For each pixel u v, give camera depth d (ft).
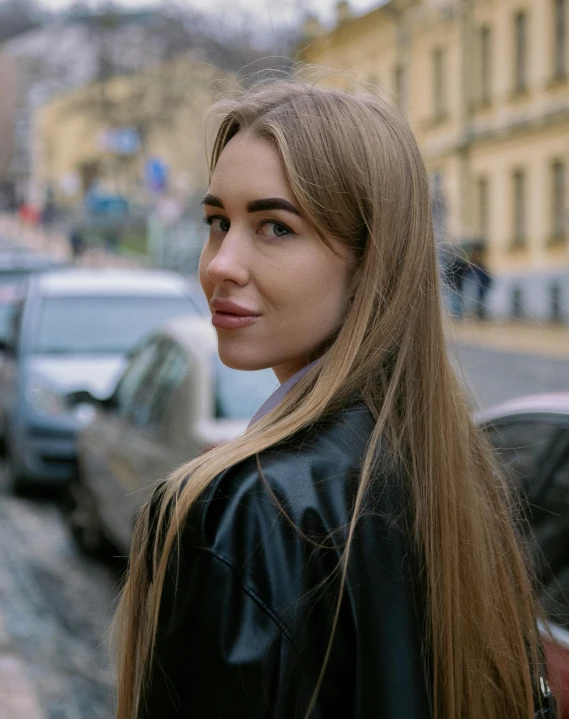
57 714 11.46
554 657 4.88
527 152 82.53
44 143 241.35
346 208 3.45
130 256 152.97
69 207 206.80
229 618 2.88
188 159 137.80
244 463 3.10
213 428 12.96
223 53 88.79
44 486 23.65
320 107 3.54
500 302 83.61
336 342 3.45
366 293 3.47
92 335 23.66
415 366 3.55
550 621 6.81
